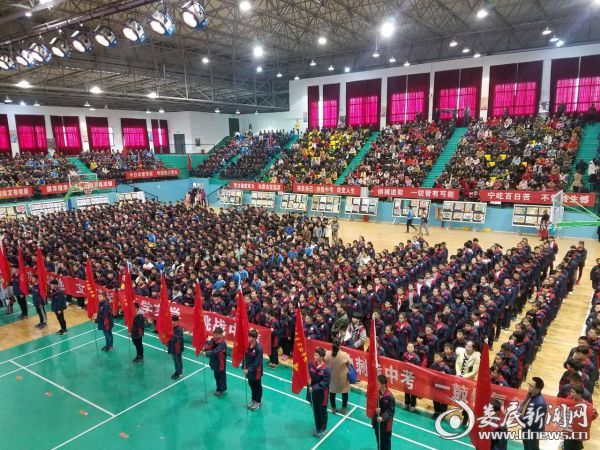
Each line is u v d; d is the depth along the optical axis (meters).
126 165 41.66
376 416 7.58
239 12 27.38
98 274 16.19
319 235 23.97
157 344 13.52
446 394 8.87
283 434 8.89
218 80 40.16
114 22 25.72
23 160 37.72
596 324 9.71
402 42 36.09
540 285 16.23
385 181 32.59
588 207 24.61
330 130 42.53
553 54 32.34
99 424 9.38
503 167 29.48
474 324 10.73
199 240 20.69
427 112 38.06
